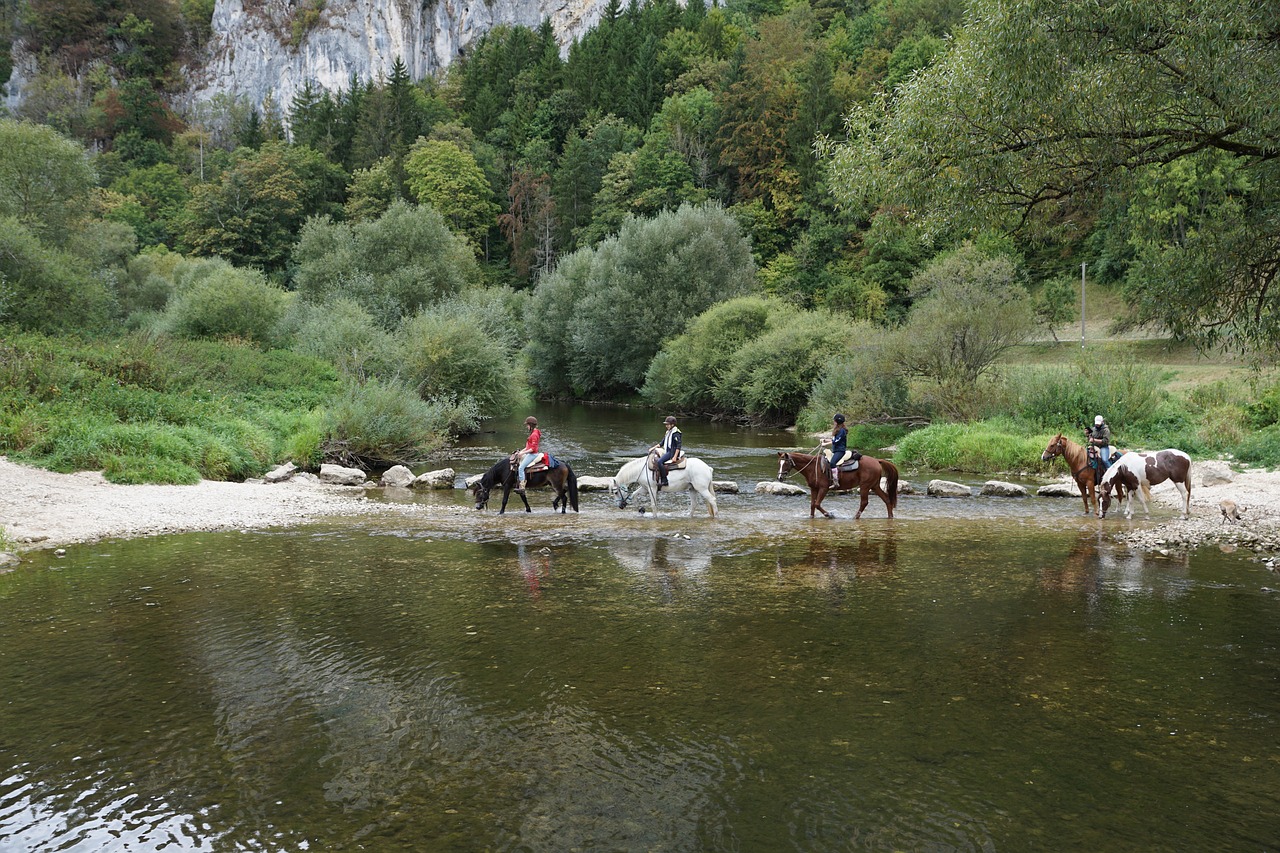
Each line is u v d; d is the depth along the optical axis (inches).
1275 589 416.5
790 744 238.5
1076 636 339.3
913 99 491.8
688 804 203.3
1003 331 1210.6
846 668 303.1
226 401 1012.5
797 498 802.2
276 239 3671.3
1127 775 218.1
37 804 203.8
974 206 493.0
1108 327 2079.2
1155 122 458.0
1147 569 465.1
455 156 3757.4
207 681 291.4
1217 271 500.4
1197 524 599.8
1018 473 934.4
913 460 1031.6
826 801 204.7
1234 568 465.1
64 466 709.9
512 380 1485.0
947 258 1318.9
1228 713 259.3
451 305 1632.6
